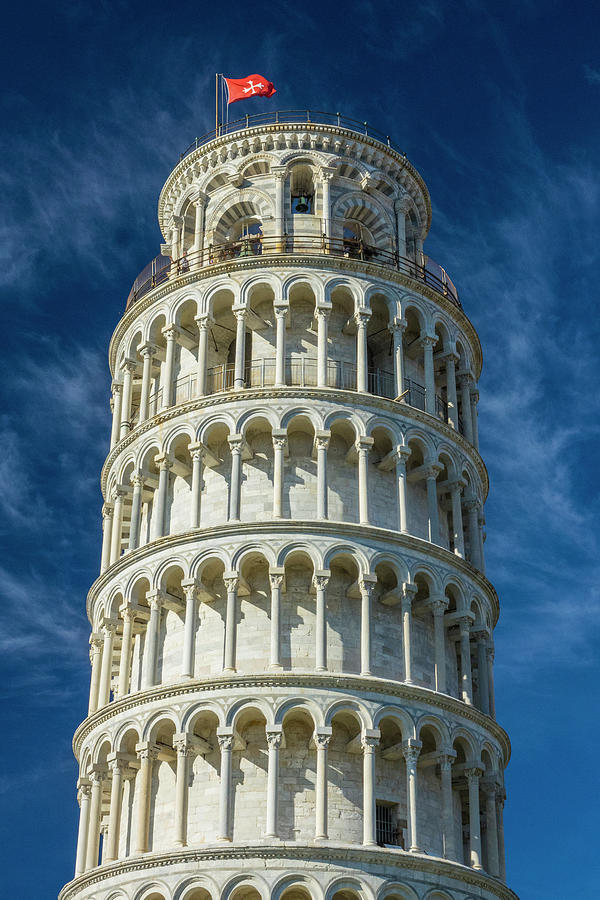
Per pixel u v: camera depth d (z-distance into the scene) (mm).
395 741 56156
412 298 65312
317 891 49469
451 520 65375
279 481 58656
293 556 57031
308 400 60312
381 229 69688
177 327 64625
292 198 72875
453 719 55969
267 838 51031
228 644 55156
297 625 56500
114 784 55438
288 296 63281
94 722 58062
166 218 75062
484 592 62312
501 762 59469
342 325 64625
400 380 63000
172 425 61531
